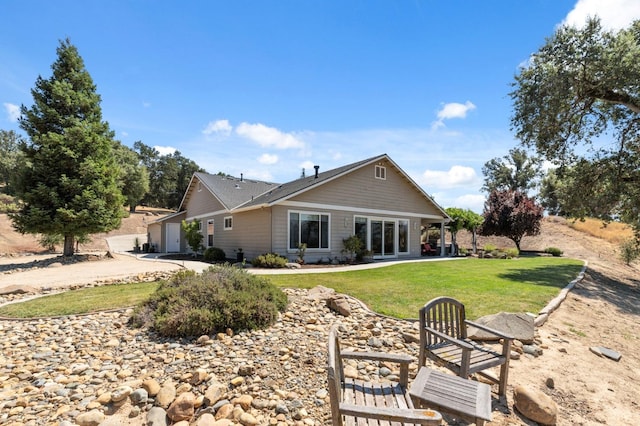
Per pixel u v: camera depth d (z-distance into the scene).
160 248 23.84
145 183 41.69
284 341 4.54
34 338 4.77
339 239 15.65
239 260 15.88
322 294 6.99
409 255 18.78
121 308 6.11
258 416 2.97
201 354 4.09
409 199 18.78
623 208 14.72
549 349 4.70
